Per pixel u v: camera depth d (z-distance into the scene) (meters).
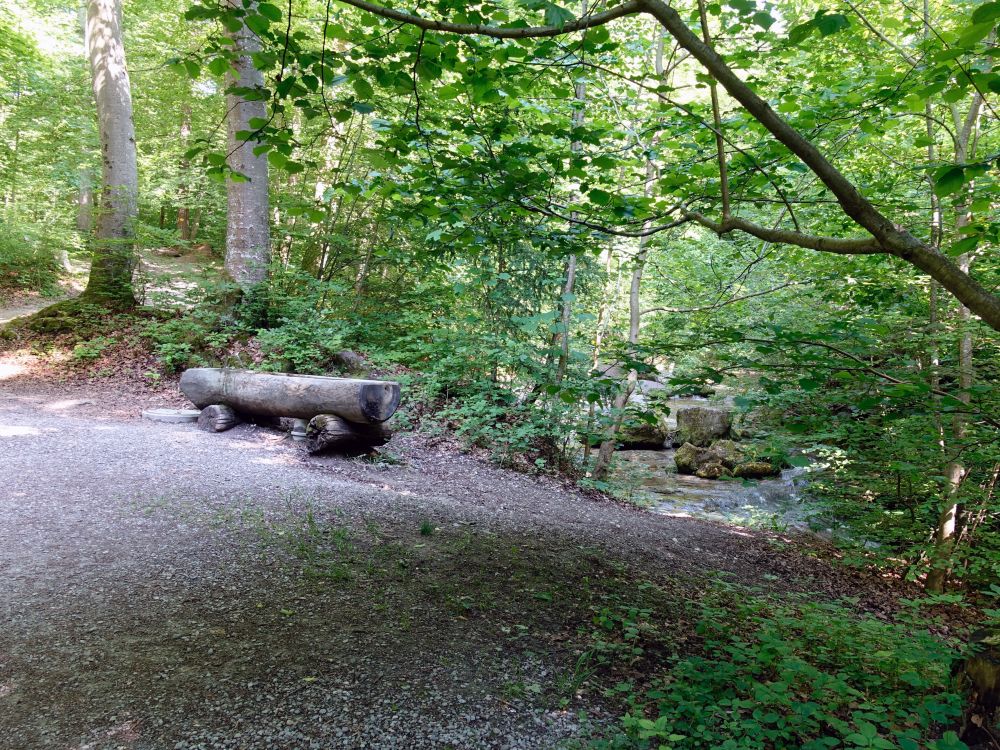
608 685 3.41
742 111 3.94
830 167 2.09
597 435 9.66
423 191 3.70
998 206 4.52
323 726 2.74
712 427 14.95
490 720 2.95
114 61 11.94
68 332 11.08
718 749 2.67
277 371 9.86
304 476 6.50
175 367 10.44
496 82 3.36
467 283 10.27
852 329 3.28
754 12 2.21
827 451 7.94
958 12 5.05
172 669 3.00
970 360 6.13
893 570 7.84
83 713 2.64
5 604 3.38
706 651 4.03
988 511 7.20
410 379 10.23
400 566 4.64
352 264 12.60
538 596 4.55
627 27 8.36
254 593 3.86
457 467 8.41
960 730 2.92
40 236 15.31
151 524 4.69
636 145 4.71
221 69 2.61
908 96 3.88
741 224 2.58
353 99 2.73
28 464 5.72
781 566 7.20
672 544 7.17
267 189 11.52
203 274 11.12
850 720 3.24
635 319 10.19
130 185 12.22
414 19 2.17
